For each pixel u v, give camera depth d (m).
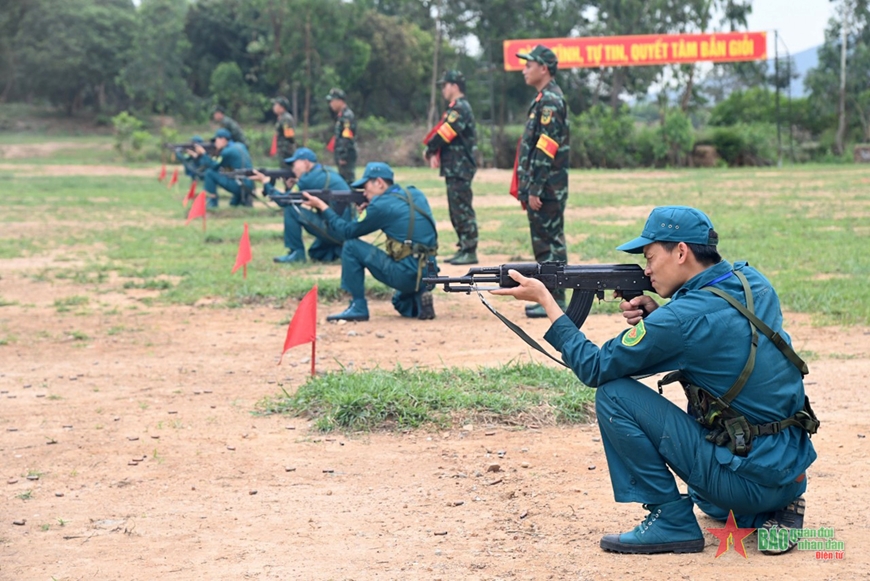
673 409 4.15
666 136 51.44
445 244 16.61
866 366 7.93
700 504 4.59
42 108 77.75
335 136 19.81
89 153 57.47
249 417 6.82
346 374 7.37
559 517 4.76
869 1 59.12
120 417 6.89
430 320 10.39
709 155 52.00
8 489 5.43
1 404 7.30
